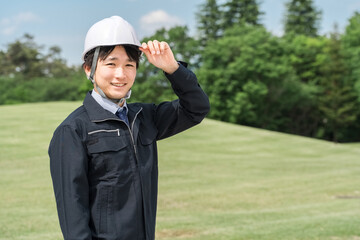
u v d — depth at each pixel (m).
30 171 13.62
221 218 8.43
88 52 1.89
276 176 15.02
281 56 49.38
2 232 6.70
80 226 1.69
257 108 49.81
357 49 47.38
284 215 8.77
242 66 45.72
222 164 17.28
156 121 2.13
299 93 48.44
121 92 1.87
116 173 1.80
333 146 24.44
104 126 1.83
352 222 7.64
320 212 9.05
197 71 48.97
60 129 1.80
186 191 11.85
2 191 10.70
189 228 7.43
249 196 11.32
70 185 1.73
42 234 6.61
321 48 52.19
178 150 20.34
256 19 62.88
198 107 2.07
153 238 1.90
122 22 1.86
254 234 6.86
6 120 23.89
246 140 24.38
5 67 81.94
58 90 66.44
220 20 63.25
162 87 50.44
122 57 1.85
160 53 1.92
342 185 13.26
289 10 67.69
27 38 84.94
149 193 1.88
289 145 23.72
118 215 1.79
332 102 48.62
